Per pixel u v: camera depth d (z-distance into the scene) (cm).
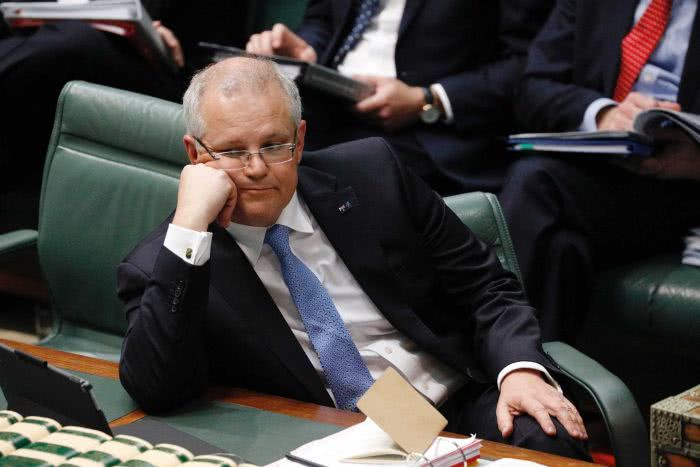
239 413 641
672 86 1008
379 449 526
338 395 704
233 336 695
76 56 1094
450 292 764
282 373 695
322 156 757
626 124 980
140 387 645
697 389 601
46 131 1164
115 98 856
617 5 1025
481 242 778
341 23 1147
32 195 1188
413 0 1116
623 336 973
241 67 673
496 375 706
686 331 919
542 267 961
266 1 1274
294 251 725
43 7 1112
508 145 1006
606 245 985
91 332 888
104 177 858
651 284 944
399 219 748
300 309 709
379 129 1110
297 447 583
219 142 664
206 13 1259
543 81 1054
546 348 744
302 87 1049
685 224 1014
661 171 977
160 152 834
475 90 1098
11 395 586
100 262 858
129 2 1081
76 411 531
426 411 521
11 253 904
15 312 1294
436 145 1104
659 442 571
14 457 477
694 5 998
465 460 527
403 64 1123
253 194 673
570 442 645
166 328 643
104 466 464
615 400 676
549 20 1085
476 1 1122
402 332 727
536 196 966
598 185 978
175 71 1173
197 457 477
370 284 727
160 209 831
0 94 1114
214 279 700
